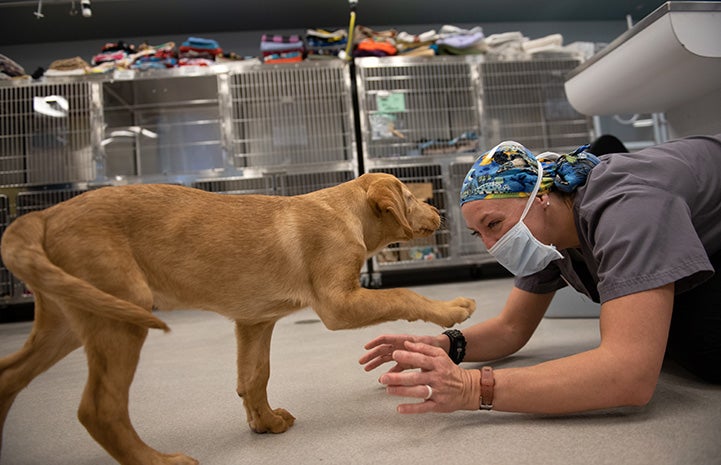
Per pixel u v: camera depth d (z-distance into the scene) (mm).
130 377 1045
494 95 5266
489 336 1713
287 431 1304
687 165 1283
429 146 5047
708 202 1286
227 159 4883
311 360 2088
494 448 1059
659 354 1059
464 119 5289
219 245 1193
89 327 1024
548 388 1085
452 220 4996
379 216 1553
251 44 6637
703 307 1325
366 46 5074
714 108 2605
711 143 1397
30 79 4793
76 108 4949
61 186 4691
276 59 5137
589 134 5281
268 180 4965
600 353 1086
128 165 6094
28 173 4762
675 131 2941
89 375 1024
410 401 1468
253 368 1318
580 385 1069
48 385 1987
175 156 6176
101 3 5586
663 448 989
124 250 1085
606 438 1060
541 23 7055
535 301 1736
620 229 1144
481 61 5129
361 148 5270
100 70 4926
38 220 1050
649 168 1259
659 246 1102
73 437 1390
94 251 1040
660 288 1082
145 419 1486
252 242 1227
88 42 6465
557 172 1360
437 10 6457
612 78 2580
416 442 1136
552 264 1662
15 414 1616
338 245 1318
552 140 5344
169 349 2627
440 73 5117
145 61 5051
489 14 6707
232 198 1305
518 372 1129
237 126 4949
